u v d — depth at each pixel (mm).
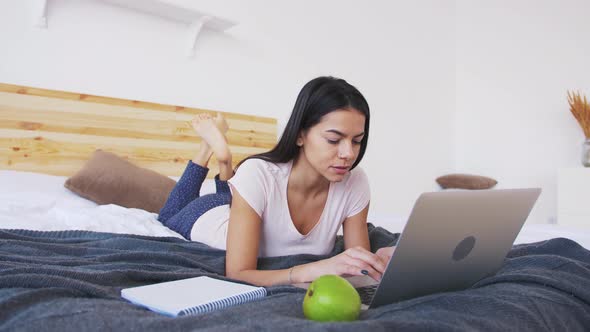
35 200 1718
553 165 3605
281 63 3062
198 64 2686
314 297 614
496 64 3947
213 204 1651
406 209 3797
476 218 738
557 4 3604
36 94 2117
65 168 2188
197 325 566
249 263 1023
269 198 1097
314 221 1192
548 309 684
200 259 1148
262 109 2973
